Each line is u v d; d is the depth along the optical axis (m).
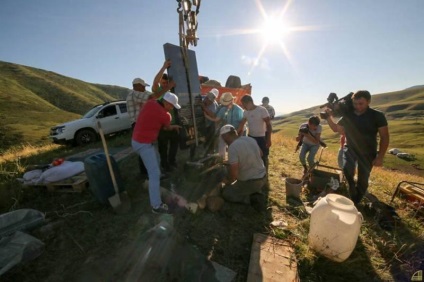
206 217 3.34
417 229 3.38
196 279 2.17
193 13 4.98
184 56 4.78
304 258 2.70
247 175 3.65
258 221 3.43
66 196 3.83
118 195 3.36
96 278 2.20
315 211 2.82
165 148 4.34
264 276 2.40
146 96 4.55
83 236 2.86
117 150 7.54
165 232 2.46
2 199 3.61
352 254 2.88
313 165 4.77
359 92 3.48
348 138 3.79
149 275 2.14
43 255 2.55
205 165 4.51
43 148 10.23
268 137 4.95
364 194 4.07
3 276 2.22
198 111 5.31
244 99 4.80
